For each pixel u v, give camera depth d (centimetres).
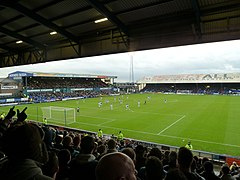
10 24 1044
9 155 154
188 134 2044
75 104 4922
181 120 2719
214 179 456
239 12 702
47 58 1330
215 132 2109
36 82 7581
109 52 1033
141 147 570
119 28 900
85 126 2467
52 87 7425
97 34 1066
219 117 2905
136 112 3462
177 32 829
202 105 4275
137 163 499
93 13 885
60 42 1249
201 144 1739
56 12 889
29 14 873
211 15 739
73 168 311
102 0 760
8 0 792
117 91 9612
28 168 148
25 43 1351
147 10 805
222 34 745
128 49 967
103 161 141
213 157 1280
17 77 6638
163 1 743
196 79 9288
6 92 5953
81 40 1145
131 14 838
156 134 2062
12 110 429
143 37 922
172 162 501
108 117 3028
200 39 795
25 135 157
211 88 9550
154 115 3136
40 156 169
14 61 1566
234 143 1758
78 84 8762
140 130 2233
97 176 138
